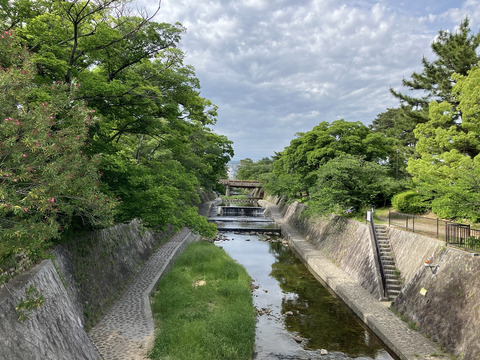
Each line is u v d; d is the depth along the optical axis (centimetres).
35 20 959
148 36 1258
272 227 3666
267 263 2216
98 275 1184
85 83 1018
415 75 2475
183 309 1183
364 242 1714
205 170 2916
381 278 1402
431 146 1842
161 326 1036
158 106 1409
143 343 908
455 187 1123
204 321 1055
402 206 2117
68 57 1051
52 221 581
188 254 2003
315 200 2492
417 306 1110
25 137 536
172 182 1465
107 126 1070
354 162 2069
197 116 1680
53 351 580
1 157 554
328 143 2833
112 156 1061
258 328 1202
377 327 1094
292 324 1239
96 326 998
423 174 1630
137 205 1162
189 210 1552
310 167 2944
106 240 1390
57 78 1028
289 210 4053
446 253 1102
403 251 1467
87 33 1125
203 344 914
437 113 1764
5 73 548
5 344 469
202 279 1588
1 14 1032
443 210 1233
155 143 2444
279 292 1616
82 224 1180
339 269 1859
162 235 2439
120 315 1094
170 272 1645
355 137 2661
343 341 1095
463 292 930
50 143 578
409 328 1077
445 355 880
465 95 1519
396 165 3120
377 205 2612
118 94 1159
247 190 12075
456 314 918
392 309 1238
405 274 1367
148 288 1383
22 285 588
